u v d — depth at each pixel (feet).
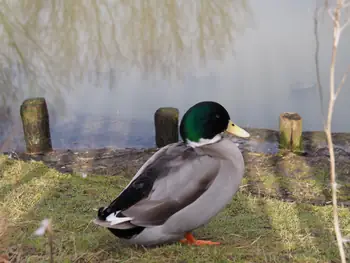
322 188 9.07
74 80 13.19
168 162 7.04
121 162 10.02
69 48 14.03
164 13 14.66
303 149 10.23
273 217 8.09
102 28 14.56
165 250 7.18
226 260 7.02
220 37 14.23
